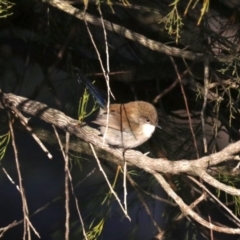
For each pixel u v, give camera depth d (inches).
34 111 328.5
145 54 456.4
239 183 375.9
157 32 429.1
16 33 439.2
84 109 321.4
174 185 398.9
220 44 380.8
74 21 413.1
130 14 439.8
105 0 379.2
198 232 413.7
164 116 426.9
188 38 386.0
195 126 435.5
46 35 413.7
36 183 706.2
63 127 323.0
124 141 381.7
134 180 396.2
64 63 436.8
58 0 362.6
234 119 432.8
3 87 473.4
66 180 306.2
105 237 581.6
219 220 524.1
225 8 423.5
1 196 694.5
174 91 444.8
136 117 384.2
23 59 452.8
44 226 666.2
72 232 398.3
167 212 411.2
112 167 398.9
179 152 414.9
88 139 319.9
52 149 687.1
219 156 299.9
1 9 329.4
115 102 446.3
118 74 436.1
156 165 312.0
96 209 387.9
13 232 681.0
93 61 437.7
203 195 318.0
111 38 445.7
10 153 639.8
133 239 412.2
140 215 607.2
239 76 391.5
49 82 416.8
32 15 427.8
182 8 399.2
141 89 451.5
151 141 415.2
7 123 392.5
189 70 376.2
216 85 370.9
